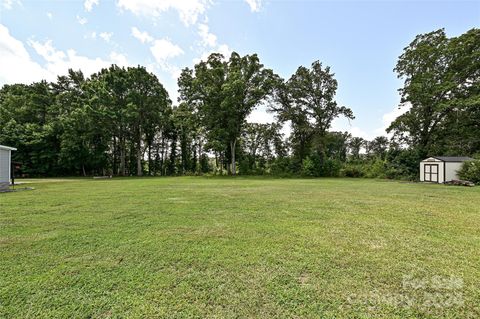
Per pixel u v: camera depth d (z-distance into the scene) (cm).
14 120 2619
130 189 1127
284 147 3170
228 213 581
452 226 464
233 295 223
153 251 333
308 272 270
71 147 2586
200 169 3241
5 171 1290
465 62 1858
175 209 629
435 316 193
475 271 272
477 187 1261
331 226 463
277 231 429
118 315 195
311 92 2620
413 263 293
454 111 1909
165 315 194
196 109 2533
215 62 2548
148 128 3020
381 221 503
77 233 416
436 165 1650
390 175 2039
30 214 567
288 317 192
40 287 238
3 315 196
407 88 2092
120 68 2800
